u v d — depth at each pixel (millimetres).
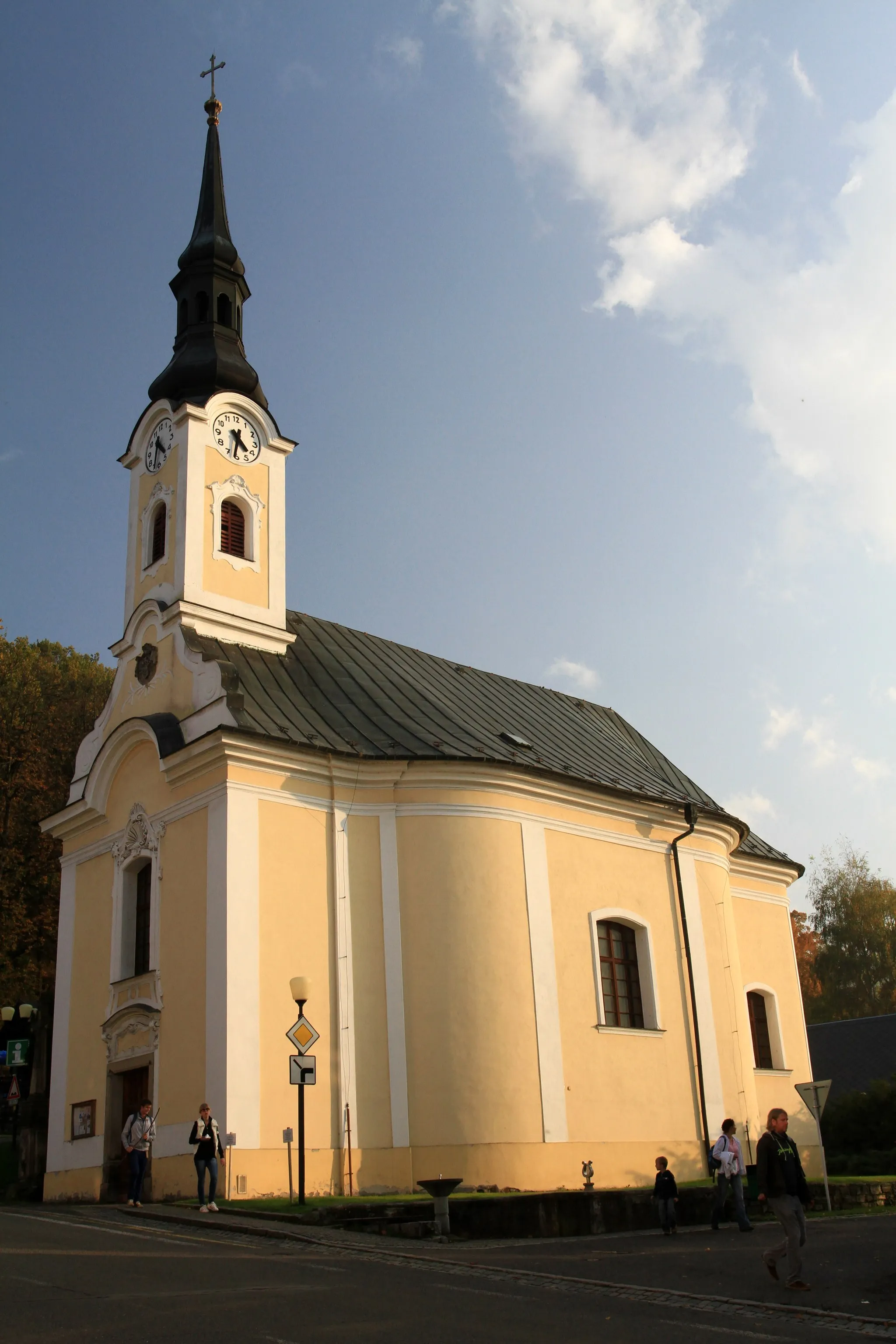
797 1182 12938
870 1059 51500
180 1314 10273
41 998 39500
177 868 25625
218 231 33594
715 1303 11828
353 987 25203
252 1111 22875
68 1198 26422
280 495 31562
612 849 30734
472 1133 25109
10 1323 9797
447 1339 9539
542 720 36094
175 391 31484
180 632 28188
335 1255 15125
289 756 25547
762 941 37938
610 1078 28219
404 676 33406
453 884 26688
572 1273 13836
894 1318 11031
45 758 41312
